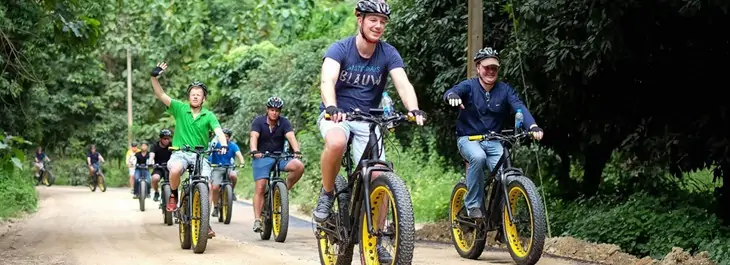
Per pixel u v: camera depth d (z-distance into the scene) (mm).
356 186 6363
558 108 12586
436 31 13758
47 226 15109
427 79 14375
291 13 19906
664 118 12172
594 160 14734
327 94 6195
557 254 10016
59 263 9141
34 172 36438
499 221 8898
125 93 40844
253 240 12031
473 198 8961
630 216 11930
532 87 12516
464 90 8961
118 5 18250
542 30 11578
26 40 15328
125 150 40750
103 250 10484
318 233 7152
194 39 21016
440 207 16750
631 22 10648
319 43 27484
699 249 10641
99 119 40750
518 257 8508
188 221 10266
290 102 26172
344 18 28484
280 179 11961
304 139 23094
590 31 10766
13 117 22734
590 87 12227
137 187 22016
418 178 19031
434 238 12234
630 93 12336
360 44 6445
